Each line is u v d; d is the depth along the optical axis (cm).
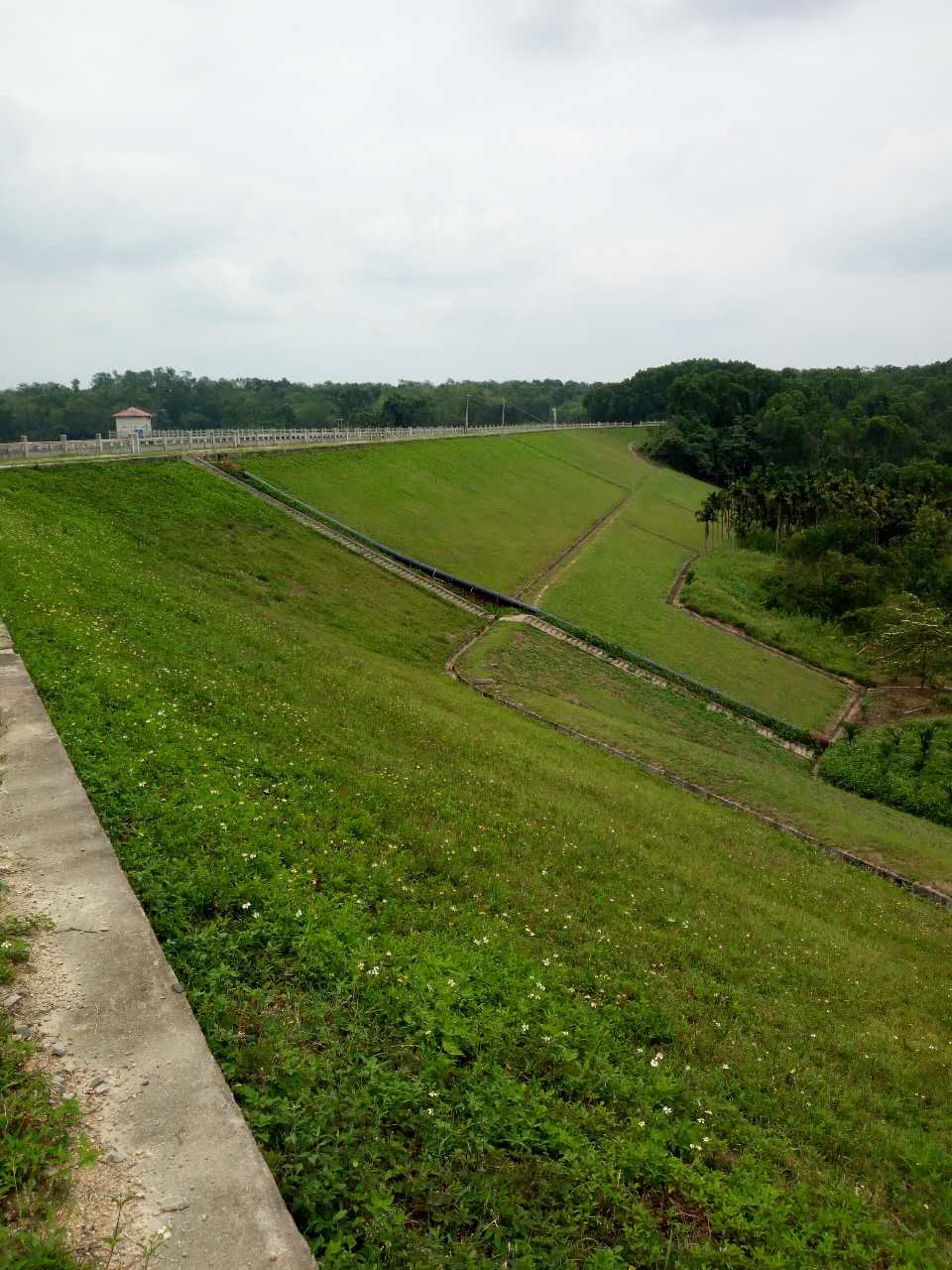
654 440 13650
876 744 3694
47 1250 416
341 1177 569
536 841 1529
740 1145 827
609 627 4553
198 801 1073
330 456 5972
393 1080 688
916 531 6575
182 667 1717
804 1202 754
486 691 3042
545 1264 564
